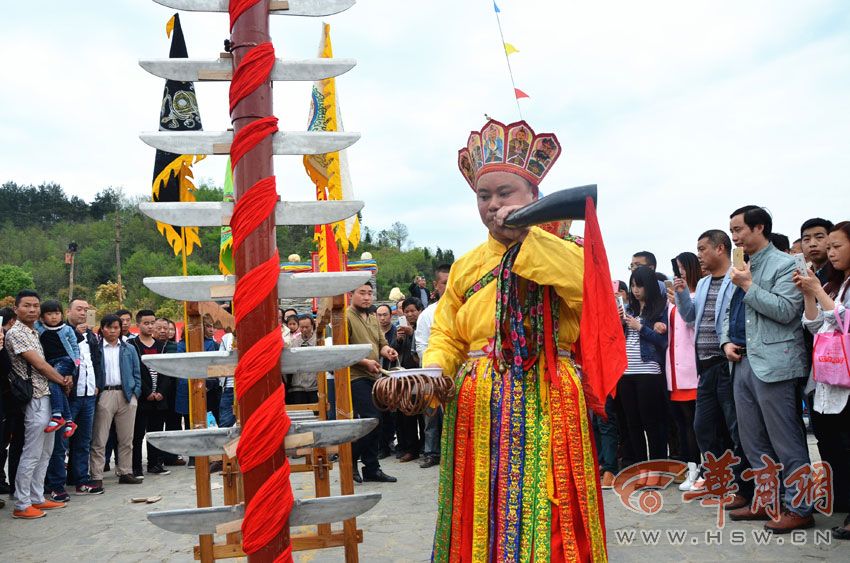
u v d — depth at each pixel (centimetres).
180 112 339
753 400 448
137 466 789
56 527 564
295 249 5653
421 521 512
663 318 579
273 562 199
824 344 406
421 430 836
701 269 578
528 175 252
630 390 577
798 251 604
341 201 211
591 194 221
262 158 203
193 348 316
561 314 259
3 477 689
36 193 9994
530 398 248
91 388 709
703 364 507
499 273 254
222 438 213
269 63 204
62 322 669
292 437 205
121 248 8106
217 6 211
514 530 238
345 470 298
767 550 394
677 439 638
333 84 416
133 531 539
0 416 633
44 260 8088
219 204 215
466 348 278
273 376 201
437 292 688
